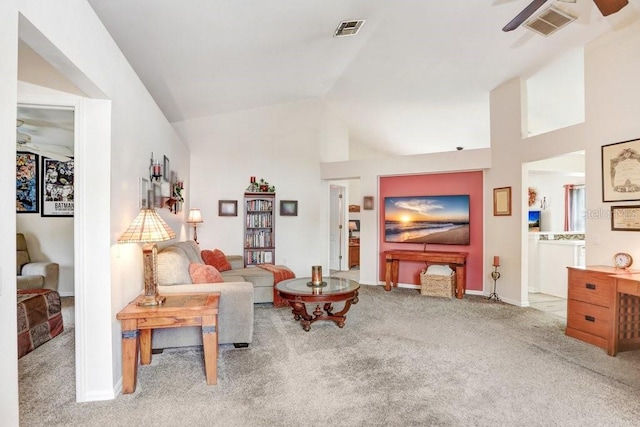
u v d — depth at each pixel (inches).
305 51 172.7
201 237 252.5
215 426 85.0
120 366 104.7
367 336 148.9
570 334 148.6
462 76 201.3
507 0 137.4
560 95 205.6
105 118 98.0
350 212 373.7
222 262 216.1
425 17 152.7
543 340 144.6
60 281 229.0
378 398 97.9
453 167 233.5
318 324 165.2
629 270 138.2
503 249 214.5
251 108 260.5
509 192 208.2
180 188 202.7
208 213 253.9
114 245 101.4
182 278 139.4
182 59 154.2
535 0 102.5
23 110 137.4
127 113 114.0
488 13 146.4
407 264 257.0
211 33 135.1
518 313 186.1
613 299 130.0
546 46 164.6
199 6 115.5
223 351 132.0
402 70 201.8
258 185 257.1
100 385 97.5
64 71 80.0
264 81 206.4
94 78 87.9
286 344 139.2
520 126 199.2
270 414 90.0
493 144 219.8
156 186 152.9
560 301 214.1
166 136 175.0
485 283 230.1
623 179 142.5
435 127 283.9
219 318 132.3
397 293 234.8
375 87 230.4
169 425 85.4
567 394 100.4
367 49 184.2
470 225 237.1
